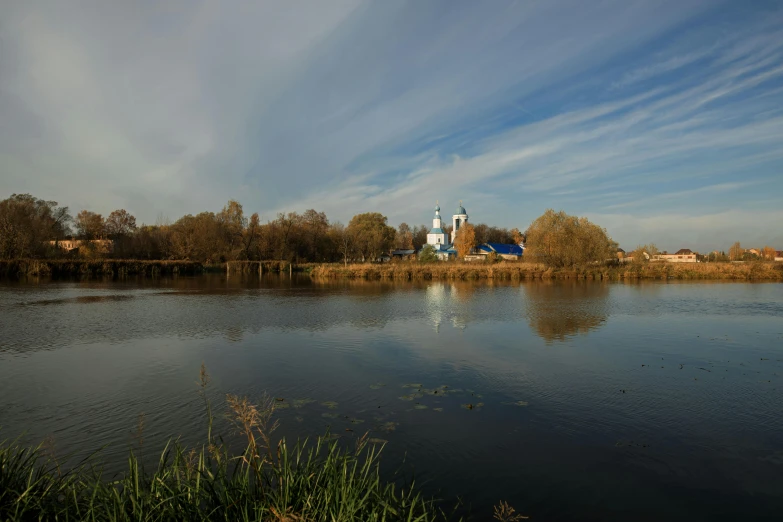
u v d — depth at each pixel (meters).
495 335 19.94
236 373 14.00
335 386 12.80
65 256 68.06
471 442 9.26
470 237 112.62
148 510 5.12
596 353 16.73
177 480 5.62
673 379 13.51
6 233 58.91
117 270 59.44
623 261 73.50
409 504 6.86
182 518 5.13
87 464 8.15
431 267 60.78
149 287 43.50
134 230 97.69
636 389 12.60
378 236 105.31
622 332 20.67
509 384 13.03
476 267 61.25
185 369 14.41
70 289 40.47
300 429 9.81
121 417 10.48
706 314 26.36
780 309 28.36
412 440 9.33
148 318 24.27
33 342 18.22
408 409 11.05
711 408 11.24
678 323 23.11
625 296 36.22
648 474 8.12
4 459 5.98
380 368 14.64
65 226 86.94
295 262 84.81
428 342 18.48
